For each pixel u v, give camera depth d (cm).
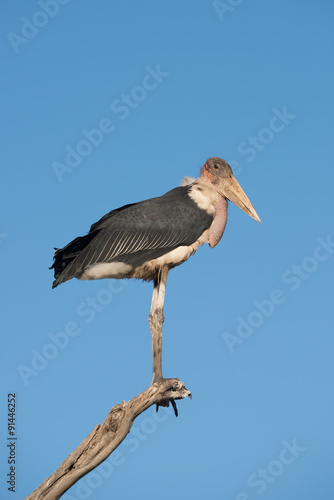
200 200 1384
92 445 1078
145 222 1299
